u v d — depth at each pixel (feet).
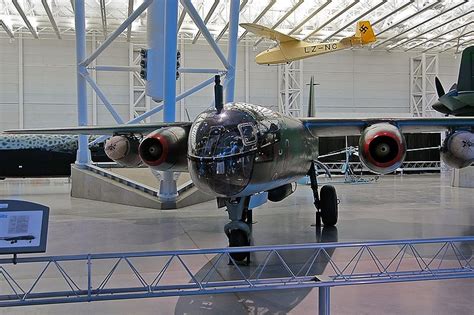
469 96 37.60
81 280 20.10
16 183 83.82
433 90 104.06
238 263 22.66
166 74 39.27
